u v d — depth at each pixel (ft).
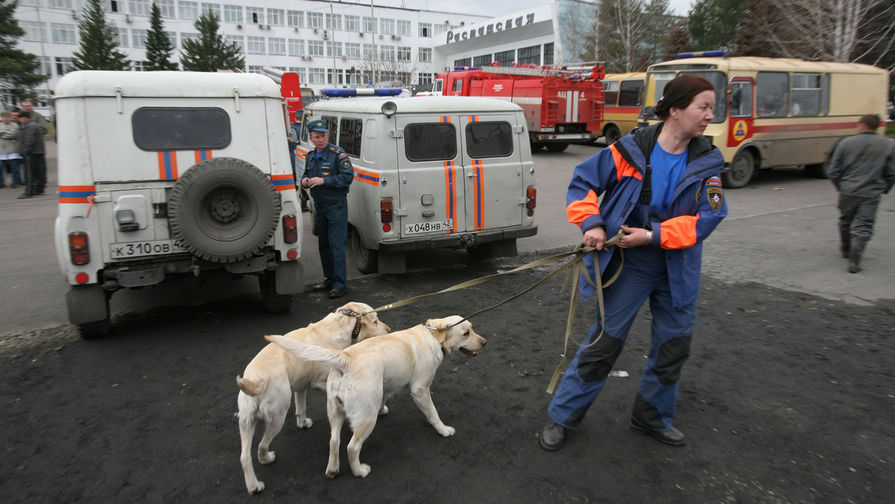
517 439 11.55
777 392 13.44
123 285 15.87
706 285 21.71
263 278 18.43
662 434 11.27
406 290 21.59
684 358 10.53
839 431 11.76
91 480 10.26
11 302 20.26
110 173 15.53
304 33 237.66
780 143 45.06
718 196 9.41
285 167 17.44
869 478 10.21
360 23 247.50
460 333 11.36
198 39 167.84
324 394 13.65
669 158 9.75
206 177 15.34
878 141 21.58
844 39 66.33
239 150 16.80
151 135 15.87
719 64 42.14
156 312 19.25
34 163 43.55
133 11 209.05
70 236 15.33
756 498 9.68
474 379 14.25
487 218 22.54
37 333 17.30
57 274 23.67
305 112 32.81
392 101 20.63
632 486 10.02
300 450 11.25
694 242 9.36
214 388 13.80
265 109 17.07
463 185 21.88
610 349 10.30
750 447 11.19
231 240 15.78
